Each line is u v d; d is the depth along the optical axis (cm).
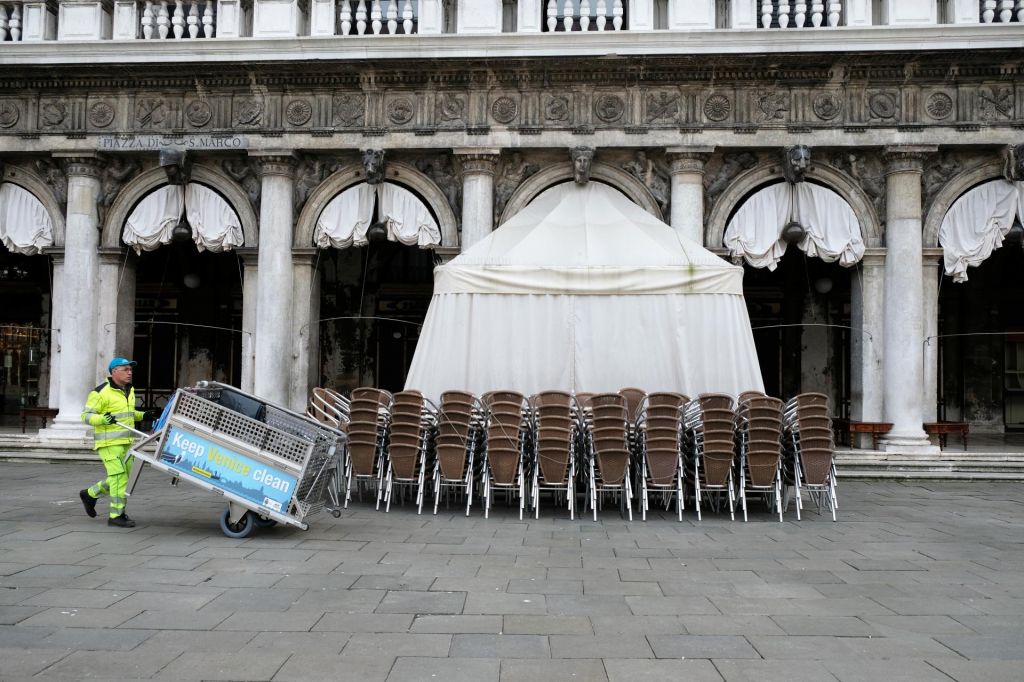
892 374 1458
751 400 966
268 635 508
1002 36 1393
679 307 1112
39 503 1020
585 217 1309
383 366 2028
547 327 1120
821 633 527
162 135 1550
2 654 467
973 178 1477
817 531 900
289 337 1538
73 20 1568
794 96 1475
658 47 1442
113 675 436
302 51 1487
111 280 1591
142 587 618
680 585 649
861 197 1493
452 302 1139
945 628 541
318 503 866
